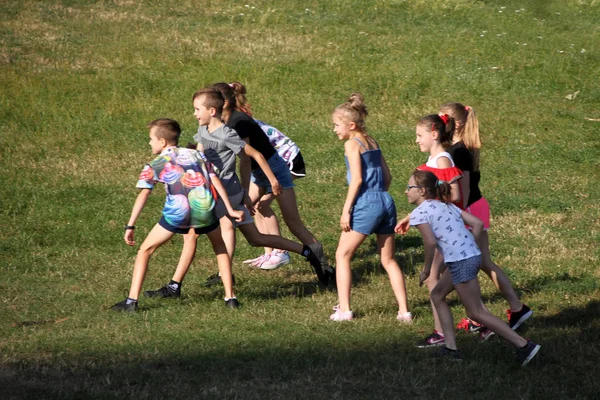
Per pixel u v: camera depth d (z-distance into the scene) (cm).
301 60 5862
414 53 6019
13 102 4919
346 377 1977
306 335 2273
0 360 2050
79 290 2733
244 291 2777
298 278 2967
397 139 4634
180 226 2467
